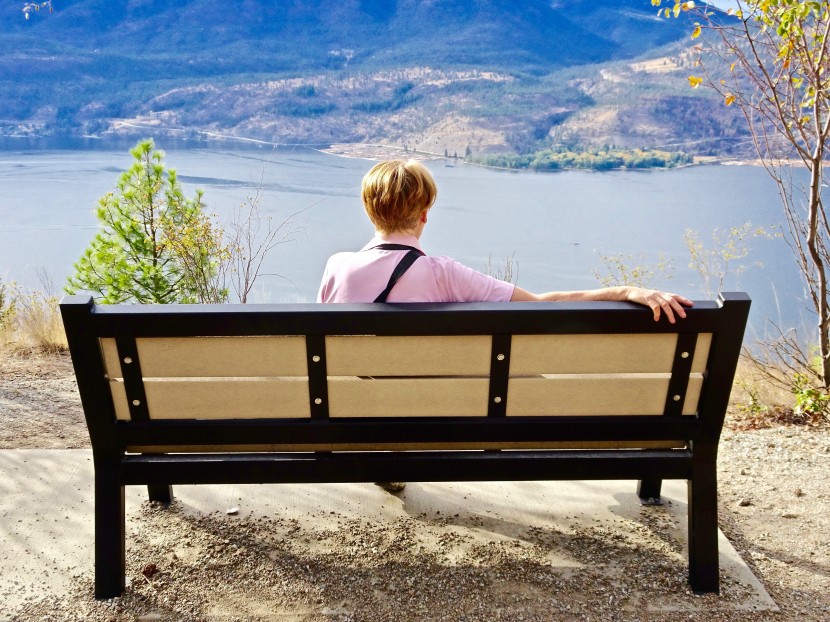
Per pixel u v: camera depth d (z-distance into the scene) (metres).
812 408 3.72
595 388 1.85
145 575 2.06
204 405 1.85
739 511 2.62
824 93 3.70
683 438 1.91
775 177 4.12
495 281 1.96
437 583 2.04
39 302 6.14
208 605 1.94
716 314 1.72
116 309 1.72
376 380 1.82
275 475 1.91
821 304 3.91
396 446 1.92
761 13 3.77
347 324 1.71
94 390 1.80
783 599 2.02
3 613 1.88
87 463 2.79
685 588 2.02
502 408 1.87
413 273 1.91
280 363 1.78
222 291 6.33
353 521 2.39
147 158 6.51
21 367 5.13
